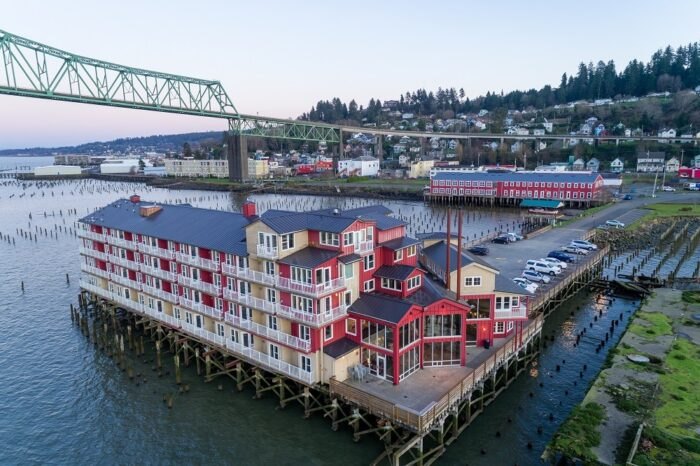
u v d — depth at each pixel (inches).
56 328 2581.2
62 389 1957.4
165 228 2268.7
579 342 2277.3
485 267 1875.0
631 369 1788.9
